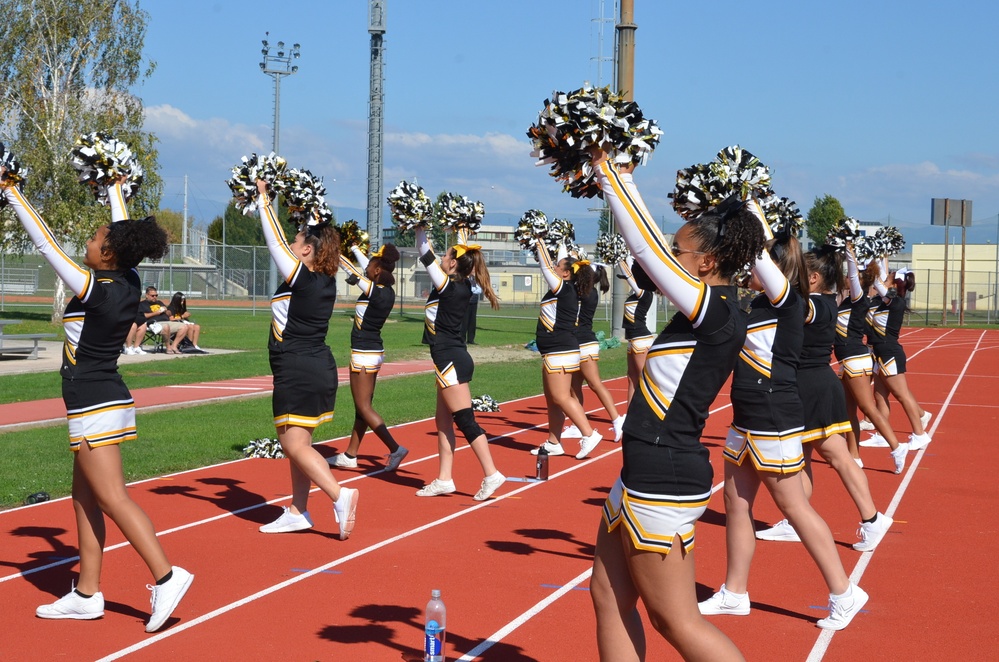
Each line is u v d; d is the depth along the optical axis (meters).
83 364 5.28
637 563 3.63
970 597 6.18
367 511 8.37
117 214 5.78
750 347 5.50
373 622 5.51
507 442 12.45
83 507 5.45
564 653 5.05
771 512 8.65
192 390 16.56
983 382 21.38
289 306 6.96
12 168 5.05
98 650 5.04
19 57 32.69
